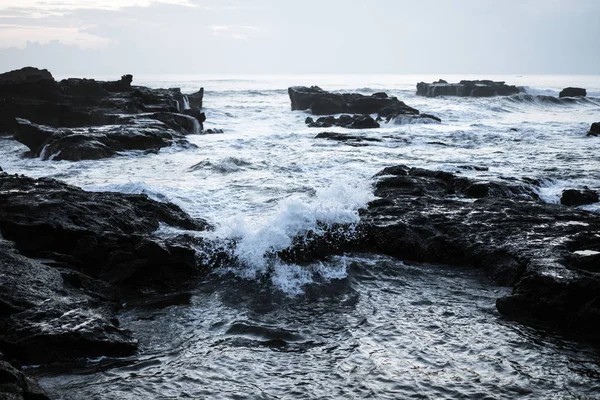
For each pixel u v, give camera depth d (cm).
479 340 655
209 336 672
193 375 571
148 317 729
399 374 571
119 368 585
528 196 1337
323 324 705
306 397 527
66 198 973
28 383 487
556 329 690
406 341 652
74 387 543
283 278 860
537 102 5678
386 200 1141
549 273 745
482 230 970
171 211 1084
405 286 841
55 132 2217
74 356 601
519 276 834
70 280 771
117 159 2048
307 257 925
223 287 838
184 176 1650
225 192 1377
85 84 3638
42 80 3275
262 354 621
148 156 2120
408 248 959
